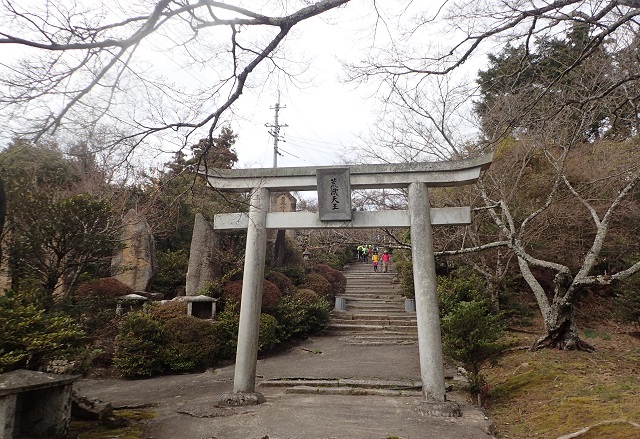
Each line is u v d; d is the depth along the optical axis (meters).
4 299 5.15
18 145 4.49
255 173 7.86
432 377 6.52
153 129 4.82
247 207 8.34
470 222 7.22
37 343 4.78
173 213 13.55
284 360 10.97
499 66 9.57
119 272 9.75
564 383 7.04
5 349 4.86
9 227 6.19
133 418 6.14
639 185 11.77
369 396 7.53
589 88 8.10
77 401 5.77
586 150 13.34
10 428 4.14
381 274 23.22
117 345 9.46
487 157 7.10
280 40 4.77
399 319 15.13
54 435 4.77
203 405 6.80
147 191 13.23
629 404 5.71
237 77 4.92
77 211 6.33
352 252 29.55
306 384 8.33
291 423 5.85
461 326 7.35
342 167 7.46
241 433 5.44
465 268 13.30
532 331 11.28
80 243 6.42
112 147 4.84
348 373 9.27
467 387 7.41
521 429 5.81
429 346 6.64
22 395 4.86
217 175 7.95
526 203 12.55
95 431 5.36
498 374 8.44
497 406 6.88
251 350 7.17
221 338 10.85
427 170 7.43
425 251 7.07
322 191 7.58
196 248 13.12
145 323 9.70
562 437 5.06
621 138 13.05
